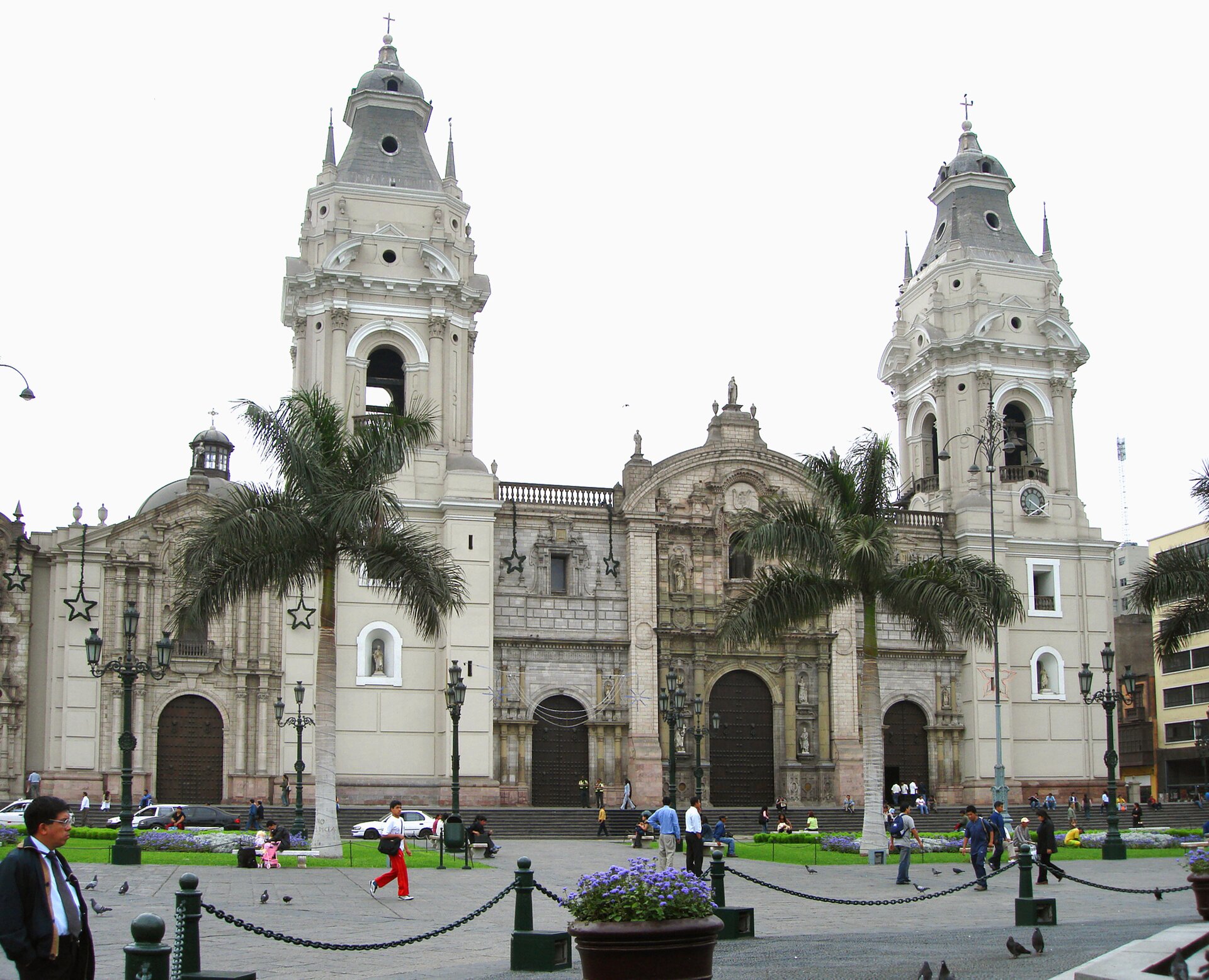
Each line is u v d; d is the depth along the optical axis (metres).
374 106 83.19
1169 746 116.81
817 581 52.00
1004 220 93.06
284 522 45.62
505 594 77.38
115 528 72.25
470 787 72.75
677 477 81.62
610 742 77.31
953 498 88.00
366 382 79.44
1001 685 84.00
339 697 73.31
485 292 81.25
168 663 47.56
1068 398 89.94
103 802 68.69
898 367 93.56
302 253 79.69
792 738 80.19
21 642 70.56
